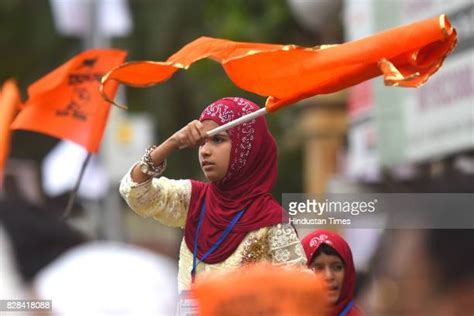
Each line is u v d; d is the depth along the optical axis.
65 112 13.08
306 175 37.72
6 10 50.12
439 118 23.42
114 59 13.05
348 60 9.48
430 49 9.41
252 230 10.13
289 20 41.97
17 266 7.15
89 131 12.95
